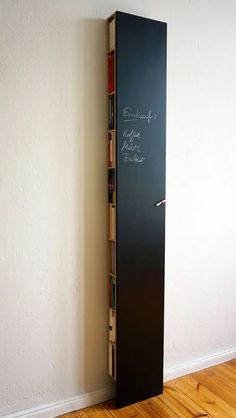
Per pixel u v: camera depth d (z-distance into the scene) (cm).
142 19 201
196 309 256
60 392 206
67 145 196
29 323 193
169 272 241
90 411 210
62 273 201
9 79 178
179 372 250
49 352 201
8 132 180
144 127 206
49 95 189
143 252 212
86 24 196
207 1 239
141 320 215
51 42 187
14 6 176
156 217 215
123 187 202
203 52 240
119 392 212
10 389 191
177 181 238
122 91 197
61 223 198
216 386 238
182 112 235
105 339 219
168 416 206
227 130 257
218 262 264
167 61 225
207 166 250
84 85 199
